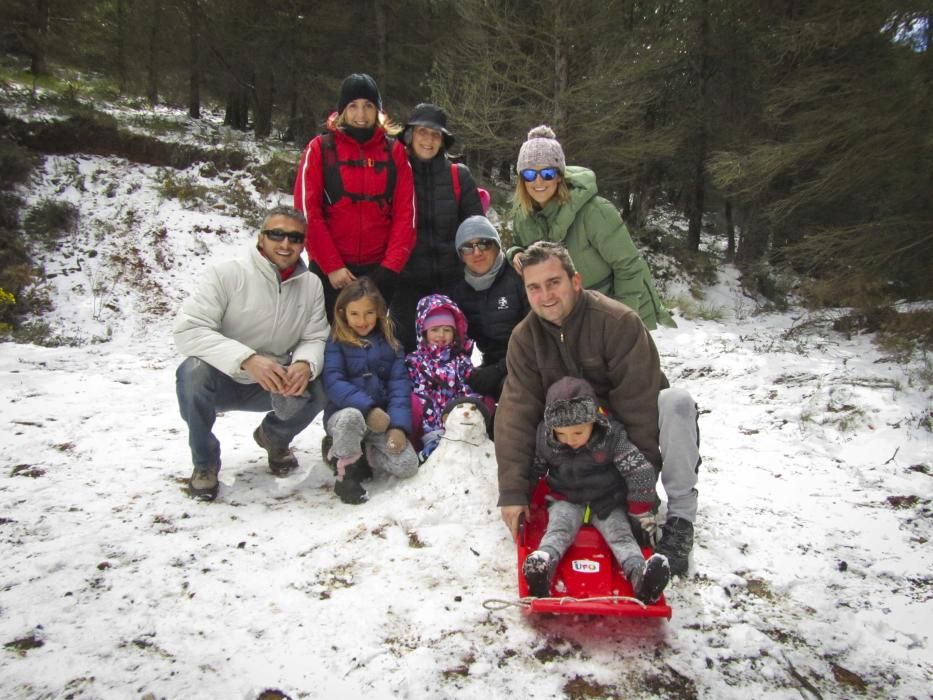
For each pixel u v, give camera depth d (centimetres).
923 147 899
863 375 590
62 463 374
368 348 350
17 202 1010
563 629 233
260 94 1645
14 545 280
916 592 264
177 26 1548
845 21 1042
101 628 227
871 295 897
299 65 1550
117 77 1653
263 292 336
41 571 260
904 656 228
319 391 348
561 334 269
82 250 977
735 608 250
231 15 1496
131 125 1312
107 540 287
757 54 1428
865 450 416
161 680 204
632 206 1762
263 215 1177
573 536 260
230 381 335
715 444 438
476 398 333
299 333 350
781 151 1012
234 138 1450
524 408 275
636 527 269
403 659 215
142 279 954
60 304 871
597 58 1292
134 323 866
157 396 529
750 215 1463
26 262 924
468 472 315
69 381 555
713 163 1209
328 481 360
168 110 1677
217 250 1064
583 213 373
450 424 325
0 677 202
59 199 1059
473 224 366
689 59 1558
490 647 223
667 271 1407
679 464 263
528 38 1336
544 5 1300
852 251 962
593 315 268
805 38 1080
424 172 421
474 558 273
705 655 223
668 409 263
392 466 334
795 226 1384
